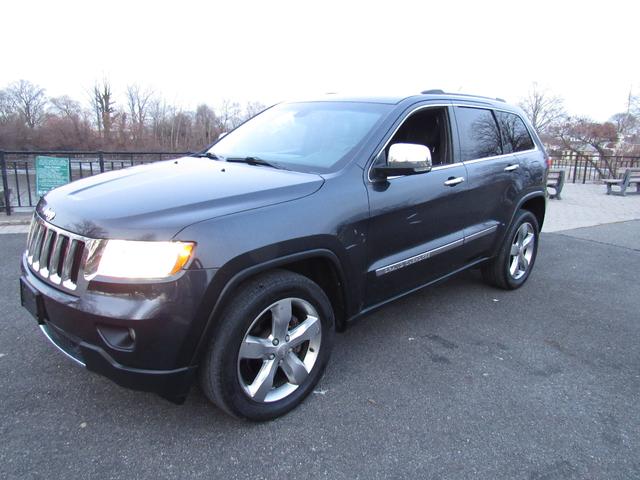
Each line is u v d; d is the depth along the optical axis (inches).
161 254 85.2
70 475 86.5
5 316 149.5
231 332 92.6
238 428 101.2
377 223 120.5
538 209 203.6
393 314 166.2
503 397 117.1
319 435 100.3
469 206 155.0
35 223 108.7
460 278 208.1
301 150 132.7
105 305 85.0
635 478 91.5
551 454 97.4
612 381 127.0
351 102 146.3
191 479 87.1
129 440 96.3
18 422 100.3
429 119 145.9
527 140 195.6
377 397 114.7
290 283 100.7
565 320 166.4
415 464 93.1
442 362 133.2
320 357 111.7
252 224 94.9
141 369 87.9
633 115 1085.1
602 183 676.1
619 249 275.3
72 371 119.9
